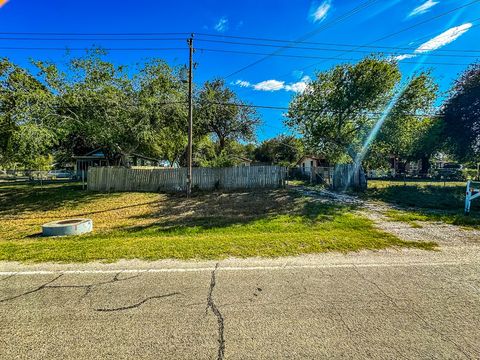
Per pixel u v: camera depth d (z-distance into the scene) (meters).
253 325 2.51
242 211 10.13
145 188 17.08
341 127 17.34
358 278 3.55
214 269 3.82
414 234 5.98
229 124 27.70
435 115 16.61
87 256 4.29
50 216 10.10
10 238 6.87
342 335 2.36
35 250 4.59
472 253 4.62
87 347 2.20
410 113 15.70
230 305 2.86
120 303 2.90
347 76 15.75
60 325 2.51
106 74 15.42
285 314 2.70
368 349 2.18
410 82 15.34
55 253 4.42
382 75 14.92
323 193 15.61
